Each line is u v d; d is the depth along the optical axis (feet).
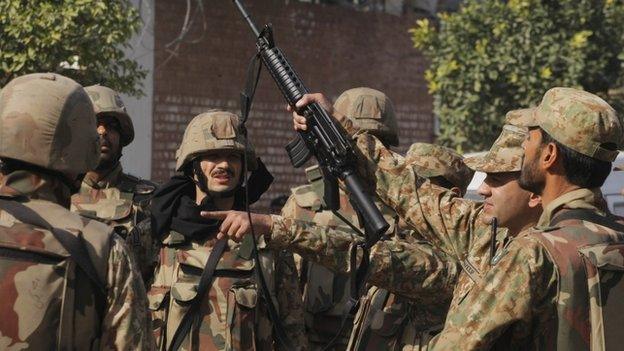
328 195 24.62
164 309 31.35
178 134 85.25
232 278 31.09
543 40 71.61
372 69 97.40
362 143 24.81
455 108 74.54
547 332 19.13
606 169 20.30
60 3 61.31
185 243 31.81
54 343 19.06
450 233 24.25
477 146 73.77
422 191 24.72
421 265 25.49
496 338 19.15
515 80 71.31
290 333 31.58
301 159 24.93
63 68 62.80
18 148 19.70
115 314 19.52
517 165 23.26
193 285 31.01
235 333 30.55
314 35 93.86
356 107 34.58
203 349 30.66
